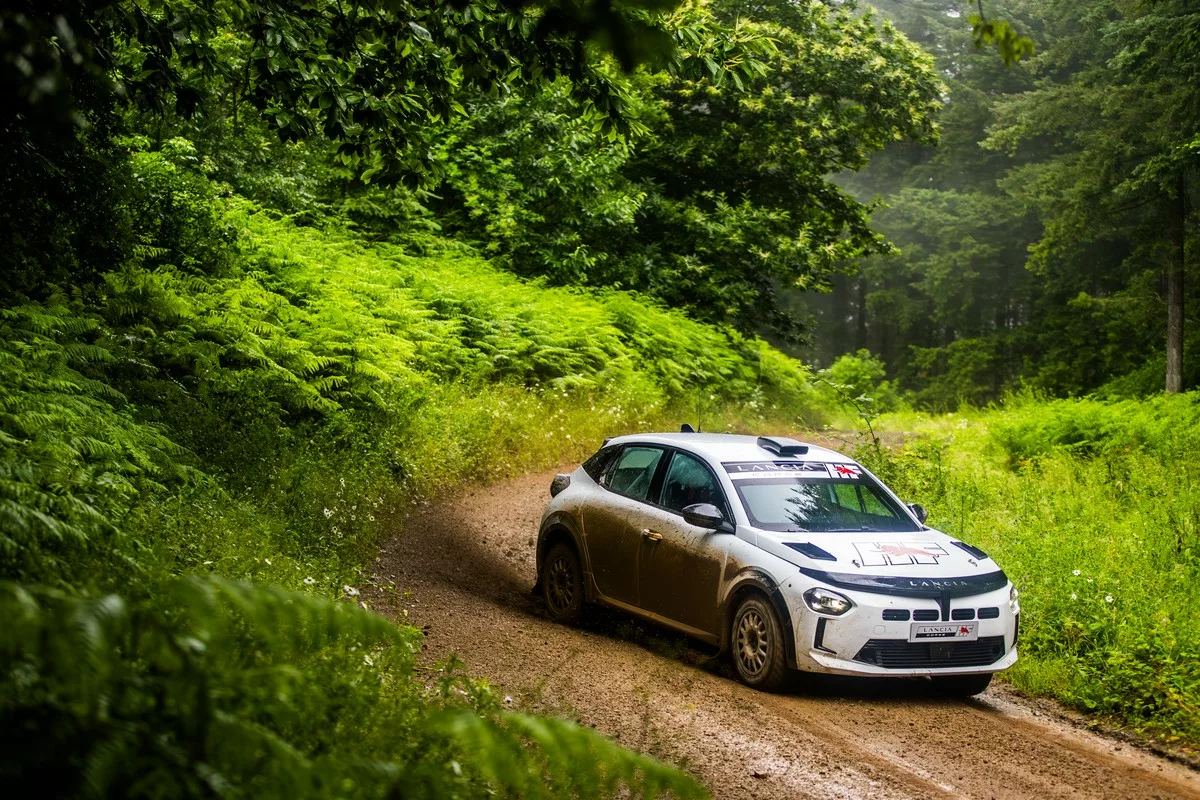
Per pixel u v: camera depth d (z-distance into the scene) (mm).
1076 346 49031
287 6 8258
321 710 3754
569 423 17750
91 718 2430
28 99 3078
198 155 18047
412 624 7395
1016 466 18250
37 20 3131
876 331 74188
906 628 6938
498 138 24297
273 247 15375
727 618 7523
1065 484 14531
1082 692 7301
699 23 7848
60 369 8812
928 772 5625
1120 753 6273
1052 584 9227
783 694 7062
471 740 2865
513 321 19344
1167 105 30922
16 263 10414
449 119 9359
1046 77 53438
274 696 3062
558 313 20906
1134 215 38250
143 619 2613
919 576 7160
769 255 27500
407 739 4180
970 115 57344
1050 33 54188
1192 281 35062
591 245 26344
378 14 7902
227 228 14453
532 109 24156
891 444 21219
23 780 2316
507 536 11906
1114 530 11578
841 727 6355
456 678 4953
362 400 13445
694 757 5453
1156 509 12453
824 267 29875
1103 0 40500
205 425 10266
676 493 8461
